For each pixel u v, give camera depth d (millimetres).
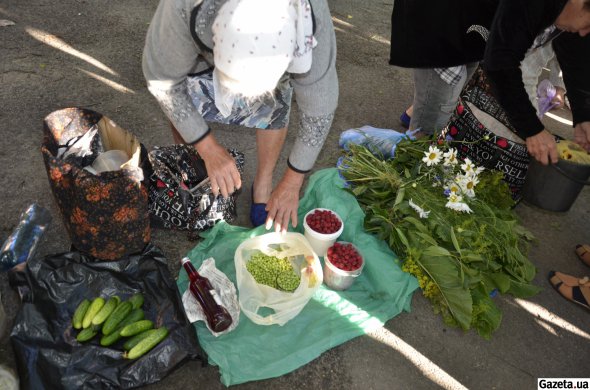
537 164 2641
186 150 2158
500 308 2236
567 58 2211
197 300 1826
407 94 3557
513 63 1904
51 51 3158
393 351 1967
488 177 2461
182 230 2234
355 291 2131
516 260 2230
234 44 1096
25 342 1614
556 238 2666
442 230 2168
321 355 1893
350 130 2914
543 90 3293
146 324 1721
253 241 2055
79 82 2973
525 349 2092
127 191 1764
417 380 1894
